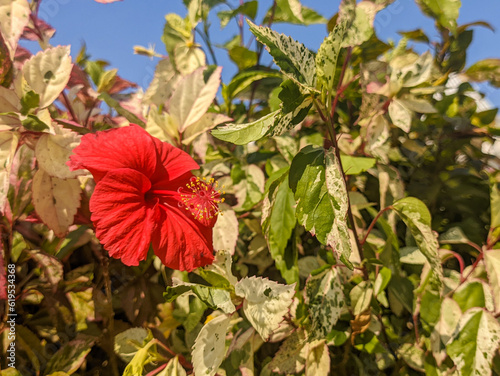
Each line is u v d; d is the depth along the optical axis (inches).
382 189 12.7
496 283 10.2
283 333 11.2
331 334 11.3
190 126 12.5
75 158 9.1
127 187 9.1
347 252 8.0
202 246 9.8
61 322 11.5
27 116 10.2
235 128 8.5
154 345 10.8
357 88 14.4
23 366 10.9
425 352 11.4
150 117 12.3
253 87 15.6
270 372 11.2
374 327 11.3
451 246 13.2
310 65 9.3
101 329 11.7
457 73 14.6
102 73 15.2
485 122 14.1
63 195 11.0
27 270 11.7
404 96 13.1
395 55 13.2
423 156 13.8
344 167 11.9
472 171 13.2
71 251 12.0
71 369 10.6
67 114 13.4
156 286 12.3
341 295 10.7
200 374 9.3
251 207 12.7
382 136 12.9
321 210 8.6
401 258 12.3
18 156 11.3
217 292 9.8
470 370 9.4
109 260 12.1
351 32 12.0
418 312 12.0
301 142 13.3
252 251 13.3
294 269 11.2
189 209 9.7
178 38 15.3
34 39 13.9
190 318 11.9
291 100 8.7
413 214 10.2
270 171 13.5
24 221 12.0
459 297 10.6
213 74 12.7
